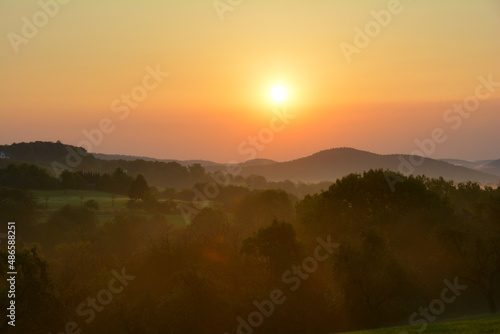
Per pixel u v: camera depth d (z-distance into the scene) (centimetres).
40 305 5438
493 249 5569
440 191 11875
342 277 5600
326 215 8612
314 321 5803
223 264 6988
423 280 5931
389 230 7612
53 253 13400
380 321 5584
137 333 5444
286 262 6372
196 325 5503
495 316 4738
